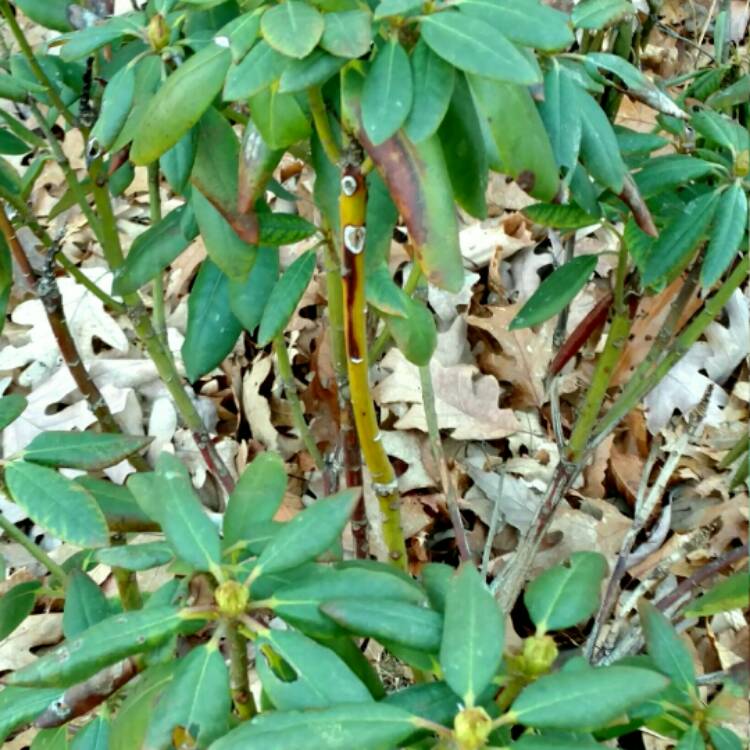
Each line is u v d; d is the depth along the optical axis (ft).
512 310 4.86
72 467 2.15
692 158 2.34
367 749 1.43
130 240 5.65
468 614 1.56
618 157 1.94
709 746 1.79
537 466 4.34
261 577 1.73
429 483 4.33
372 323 3.10
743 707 1.92
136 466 3.35
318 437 4.57
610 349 2.77
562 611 1.79
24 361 5.05
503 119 1.49
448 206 1.45
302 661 1.55
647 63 5.18
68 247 5.58
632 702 1.43
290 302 2.28
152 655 1.79
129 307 2.71
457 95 1.59
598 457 4.29
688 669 1.77
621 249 2.57
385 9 1.37
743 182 2.28
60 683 1.55
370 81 1.43
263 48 1.47
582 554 1.92
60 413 4.68
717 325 4.70
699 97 2.85
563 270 2.71
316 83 1.41
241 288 2.60
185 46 2.07
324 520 1.69
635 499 4.19
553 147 1.88
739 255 3.74
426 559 4.00
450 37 1.40
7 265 2.43
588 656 2.93
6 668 3.81
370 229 1.94
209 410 4.76
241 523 1.89
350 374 1.93
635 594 3.14
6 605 2.46
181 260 5.48
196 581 1.87
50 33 5.49
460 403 4.54
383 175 1.44
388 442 4.47
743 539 3.86
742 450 3.37
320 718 1.45
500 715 1.59
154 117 1.67
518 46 1.57
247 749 1.42
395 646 1.71
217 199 2.04
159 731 1.50
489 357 4.78
